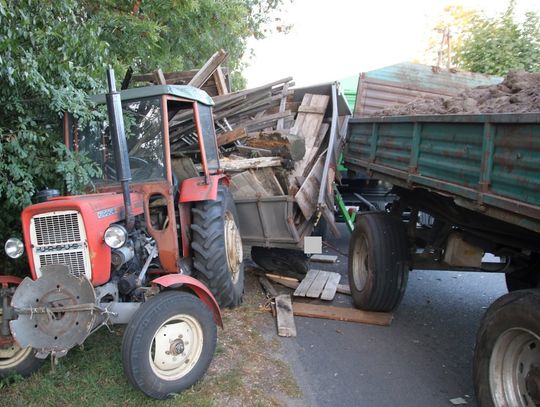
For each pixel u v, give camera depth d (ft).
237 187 18.43
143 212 12.88
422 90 26.66
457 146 10.66
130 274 11.75
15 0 11.04
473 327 15.70
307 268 20.18
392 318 16.06
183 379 10.78
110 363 11.87
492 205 9.08
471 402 11.16
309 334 14.83
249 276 20.43
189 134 16.85
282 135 18.86
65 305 10.18
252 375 11.98
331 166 20.07
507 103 10.90
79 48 12.73
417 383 12.00
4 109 12.51
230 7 31.91
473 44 37.52
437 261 15.56
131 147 13.37
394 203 17.17
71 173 12.78
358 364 12.94
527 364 8.55
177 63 31.35
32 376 11.37
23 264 14.17
